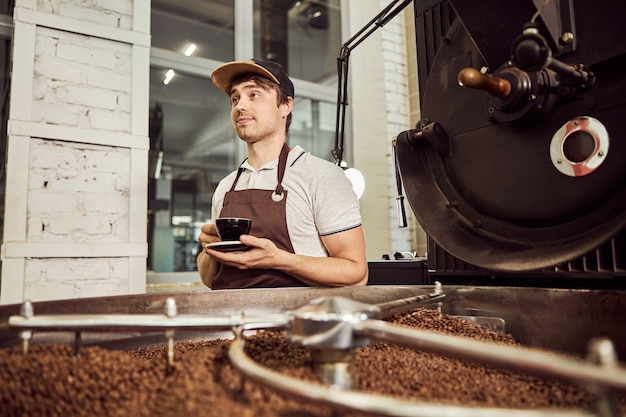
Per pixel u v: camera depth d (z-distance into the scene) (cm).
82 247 202
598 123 67
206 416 39
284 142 154
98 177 211
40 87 200
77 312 67
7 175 190
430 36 103
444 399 49
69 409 45
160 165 280
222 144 298
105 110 214
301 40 328
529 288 75
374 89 322
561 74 67
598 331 65
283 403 41
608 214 66
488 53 77
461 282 94
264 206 136
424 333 41
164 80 275
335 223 134
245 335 74
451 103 92
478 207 86
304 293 84
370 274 152
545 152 74
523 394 52
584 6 68
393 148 116
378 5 320
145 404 45
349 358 48
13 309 62
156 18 268
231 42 290
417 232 315
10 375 48
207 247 113
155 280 258
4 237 188
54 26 203
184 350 71
